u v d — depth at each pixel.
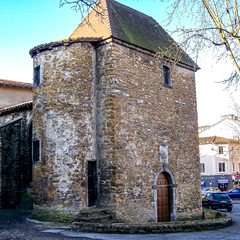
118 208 13.41
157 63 16.58
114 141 13.71
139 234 11.07
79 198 13.28
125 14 17.27
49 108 13.96
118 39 14.45
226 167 47.88
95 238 10.14
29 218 13.98
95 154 14.19
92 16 16.88
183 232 11.79
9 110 19.47
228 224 14.16
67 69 13.99
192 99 18.89
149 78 15.92
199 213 18.06
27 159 18.06
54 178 13.40
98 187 13.98
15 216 14.59
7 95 23.59
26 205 16.91
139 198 14.40
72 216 13.00
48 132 13.85
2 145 17.56
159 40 17.84
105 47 14.51
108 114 13.99
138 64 15.41
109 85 14.13
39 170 13.95
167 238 10.36
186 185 17.39
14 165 17.95
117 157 13.71
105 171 13.83
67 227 12.00
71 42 14.09
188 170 17.70
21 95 24.33
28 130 18.33
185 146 17.73
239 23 10.31
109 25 14.84
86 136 13.90
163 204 16.05
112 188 13.51
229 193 35.91
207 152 48.47
